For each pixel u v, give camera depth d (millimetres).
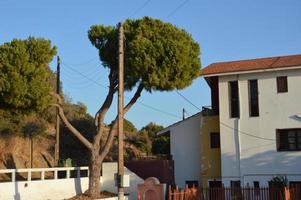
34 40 25422
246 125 32219
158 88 27781
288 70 31672
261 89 32219
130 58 27234
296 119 31062
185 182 34844
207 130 34219
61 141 45094
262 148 31641
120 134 21609
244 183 31625
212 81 35031
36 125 41875
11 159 37844
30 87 24438
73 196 28906
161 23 28719
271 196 25391
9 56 24406
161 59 27422
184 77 27828
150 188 24922
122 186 20766
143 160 34281
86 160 44531
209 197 26406
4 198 24094
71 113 49844
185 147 35312
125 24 28906
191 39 29344
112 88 29391
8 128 39062
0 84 23922
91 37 30656
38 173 38125
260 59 34594
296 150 30812
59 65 34031
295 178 30531
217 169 33406
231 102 33062
